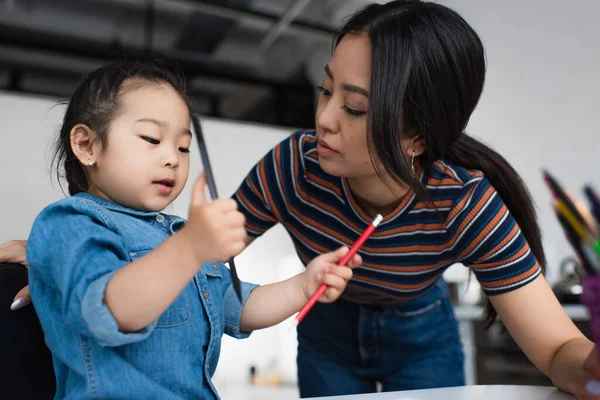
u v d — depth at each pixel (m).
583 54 2.92
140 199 0.73
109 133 0.72
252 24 3.54
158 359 0.66
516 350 2.37
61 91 3.25
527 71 3.19
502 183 1.06
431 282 1.09
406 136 0.82
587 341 0.77
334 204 0.97
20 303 0.69
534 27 3.16
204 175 0.55
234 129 3.76
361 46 0.76
